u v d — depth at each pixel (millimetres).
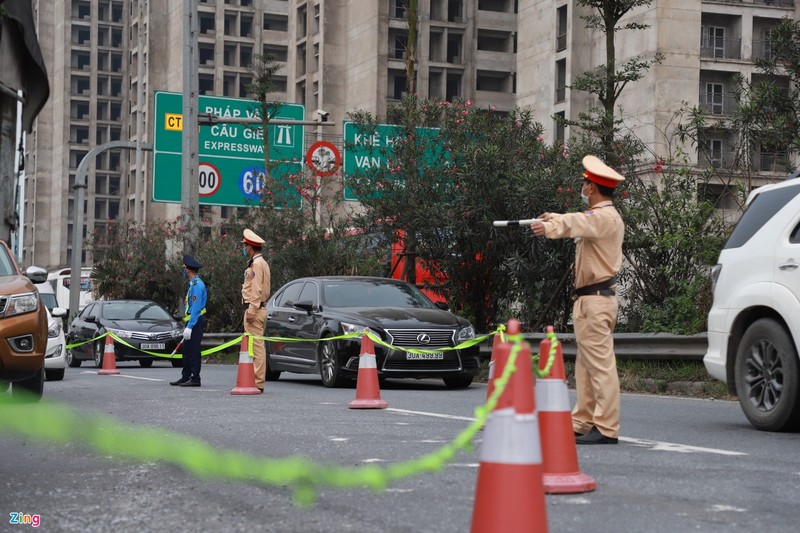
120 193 151125
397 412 12641
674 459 8266
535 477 4609
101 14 152875
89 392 16578
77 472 7762
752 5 68000
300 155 36906
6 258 13938
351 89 101250
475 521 4625
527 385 4707
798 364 10195
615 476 7395
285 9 127250
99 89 152625
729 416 12203
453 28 101062
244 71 125125
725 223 20688
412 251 23875
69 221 149625
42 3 157500
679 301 19125
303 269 29266
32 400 14219
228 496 6715
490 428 4652
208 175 36312
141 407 13469
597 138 22891
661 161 21141
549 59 76938
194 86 32812
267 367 20344
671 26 66125
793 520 5961
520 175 21094
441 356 17250
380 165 24000
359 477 5477
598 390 9133
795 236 10523
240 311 35125
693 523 5844
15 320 12820
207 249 34344
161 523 5938
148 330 28781
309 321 18750
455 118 23172
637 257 21047
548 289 21859
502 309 23266
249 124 35156
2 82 10953
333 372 17688
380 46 97188
